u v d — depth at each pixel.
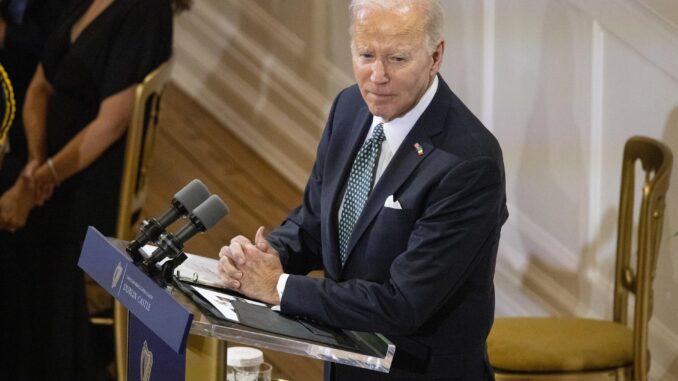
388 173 9.14
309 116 19.41
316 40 19.19
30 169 14.31
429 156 9.02
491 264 9.34
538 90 15.26
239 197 19.09
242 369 9.62
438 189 8.85
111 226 14.38
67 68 14.34
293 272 10.09
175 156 20.09
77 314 14.27
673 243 14.06
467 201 8.81
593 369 12.84
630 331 13.34
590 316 15.12
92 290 15.98
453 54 16.39
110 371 15.27
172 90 22.34
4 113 12.99
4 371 14.51
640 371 12.89
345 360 8.17
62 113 14.47
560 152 15.14
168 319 7.53
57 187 14.37
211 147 20.55
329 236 9.55
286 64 19.92
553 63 15.01
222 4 21.34
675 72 13.71
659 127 14.02
